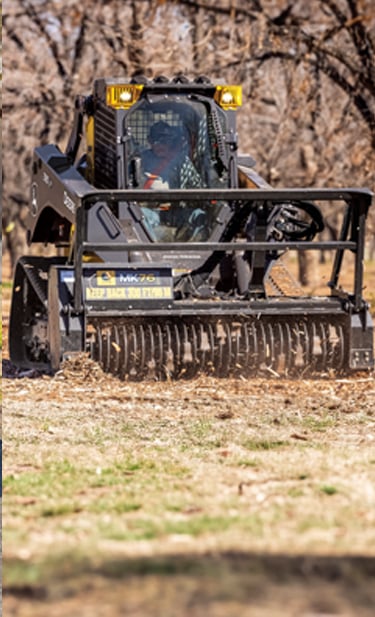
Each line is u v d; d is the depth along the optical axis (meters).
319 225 20.66
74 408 16.19
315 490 10.70
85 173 22.41
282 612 6.68
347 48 41.66
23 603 6.93
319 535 8.82
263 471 11.72
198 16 40.03
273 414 15.81
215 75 39.25
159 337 19.48
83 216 19.09
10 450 12.92
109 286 19.17
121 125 20.88
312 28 41.81
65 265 20.52
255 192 19.33
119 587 7.17
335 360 19.98
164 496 10.52
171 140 21.06
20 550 8.34
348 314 19.81
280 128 40.12
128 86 20.80
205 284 20.75
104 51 44.00
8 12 43.84
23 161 60.31
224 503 10.15
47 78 45.09
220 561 7.82
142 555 8.09
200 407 16.45
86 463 12.23
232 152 21.25
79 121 22.47
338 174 41.25
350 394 17.75
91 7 43.50
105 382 18.84
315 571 7.55
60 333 18.98
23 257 22.58
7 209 77.94
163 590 7.08
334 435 14.18
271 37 37.88
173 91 21.09
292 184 42.69
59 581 7.36
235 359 19.73
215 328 19.81
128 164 20.89
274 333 19.91
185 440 13.82
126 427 14.70
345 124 40.91
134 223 20.59
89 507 10.03
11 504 10.16
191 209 20.89
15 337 23.19
